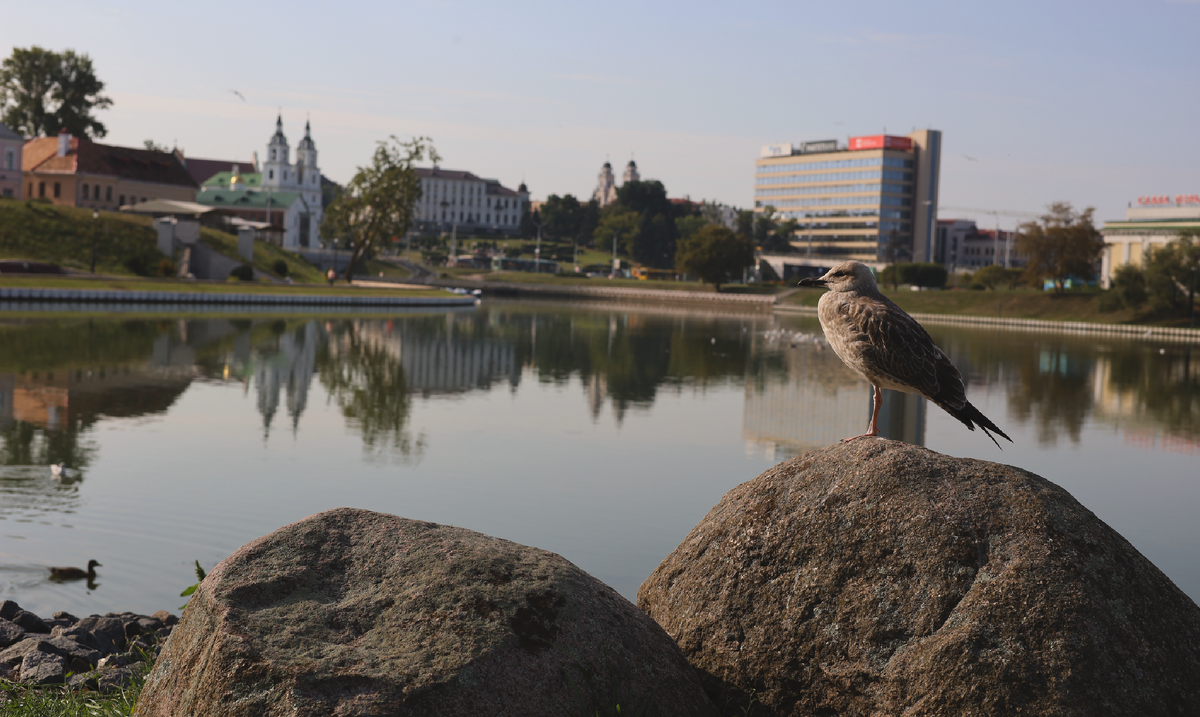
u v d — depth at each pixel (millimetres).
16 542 13812
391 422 26422
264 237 128375
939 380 5133
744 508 5238
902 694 4367
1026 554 4422
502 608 4348
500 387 35656
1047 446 26641
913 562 4598
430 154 108500
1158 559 15672
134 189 122125
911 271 130375
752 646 4883
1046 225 107625
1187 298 90000
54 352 38594
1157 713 4133
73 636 9180
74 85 134875
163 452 20922
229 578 4492
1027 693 4148
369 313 78438
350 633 4289
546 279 162375
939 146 188000
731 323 91312
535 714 4117
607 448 23641
